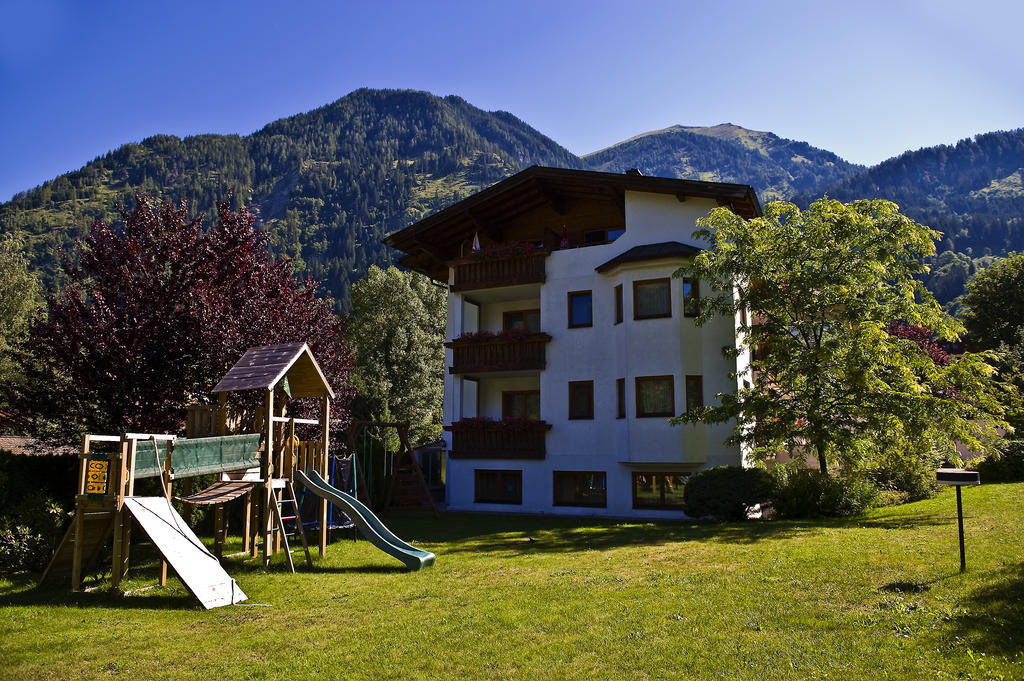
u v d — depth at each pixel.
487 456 24.55
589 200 26.03
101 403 15.82
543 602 8.73
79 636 8.00
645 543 13.16
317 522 16.00
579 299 24.36
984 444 17.27
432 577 11.13
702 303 19.64
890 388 17.05
